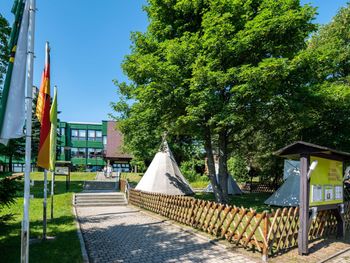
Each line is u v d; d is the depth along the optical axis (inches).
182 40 555.2
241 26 532.1
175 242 369.4
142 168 1600.6
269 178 1133.7
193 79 500.1
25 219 204.1
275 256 309.1
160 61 572.4
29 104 211.2
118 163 2034.9
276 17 485.4
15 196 323.9
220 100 520.1
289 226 332.8
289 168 729.0
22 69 214.8
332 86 556.7
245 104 530.0
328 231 398.0
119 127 1033.5
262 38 513.3
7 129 207.6
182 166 1526.8
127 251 331.0
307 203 319.9
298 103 531.5
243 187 1321.4
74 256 295.6
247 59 543.8
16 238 362.0
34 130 941.8
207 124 542.9
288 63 489.4
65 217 523.5
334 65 636.7
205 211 422.3
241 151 1061.1
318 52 537.0
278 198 677.3
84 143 2363.4
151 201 625.3
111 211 639.1
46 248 320.8
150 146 1127.0
